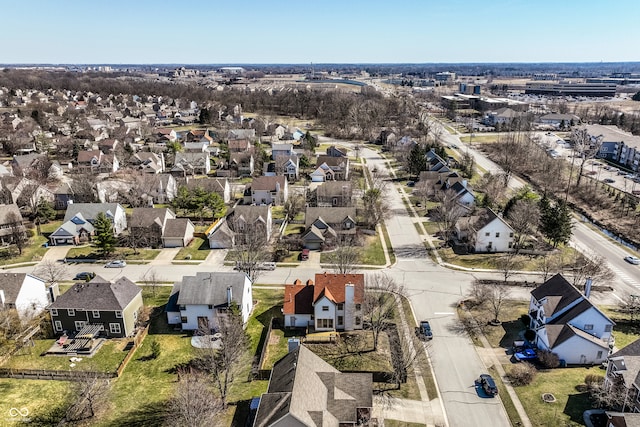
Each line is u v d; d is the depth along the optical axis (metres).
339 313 60.28
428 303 67.56
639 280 75.06
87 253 86.00
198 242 91.19
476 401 47.91
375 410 46.44
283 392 40.94
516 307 66.44
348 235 89.88
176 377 51.72
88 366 53.72
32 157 138.75
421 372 52.50
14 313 58.38
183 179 121.62
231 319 56.38
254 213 91.62
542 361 53.66
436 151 152.38
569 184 123.25
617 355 49.00
